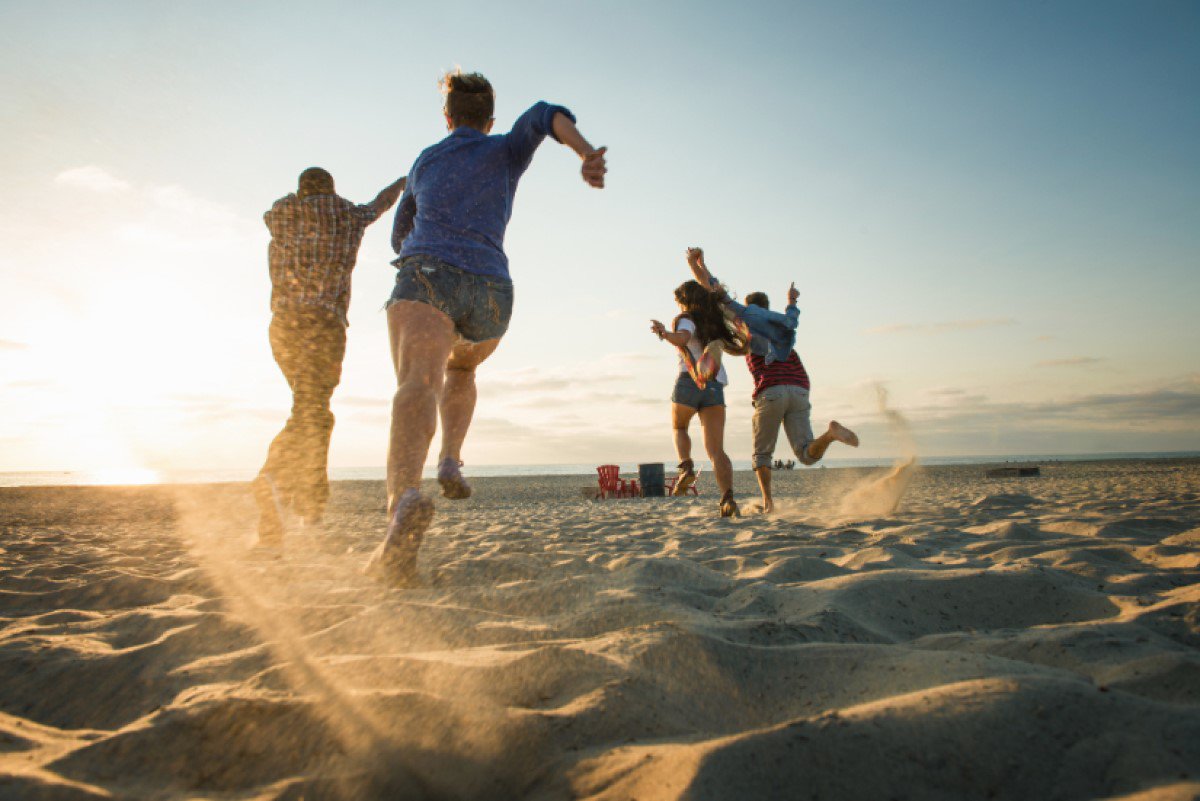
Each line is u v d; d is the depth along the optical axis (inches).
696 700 46.7
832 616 65.7
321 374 129.3
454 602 79.4
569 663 49.6
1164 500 225.0
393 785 36.5
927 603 73.0
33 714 51.6
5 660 59.6
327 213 128.6
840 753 34.5
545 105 95.0
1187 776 31.4
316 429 128.7
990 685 40.0
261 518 125.7
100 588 96.8
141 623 73.5
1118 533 132.5
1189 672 45.1
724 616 70.6
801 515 205.2
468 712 41.6
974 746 34.9
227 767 37.8
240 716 41.0
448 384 108.3
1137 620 61.6
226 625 68.3
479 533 188.7
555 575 99.3
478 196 95.2
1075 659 51.1
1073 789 32.5
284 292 127.6
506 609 77.5
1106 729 36.1
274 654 59.4
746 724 44.6
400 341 89.5
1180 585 79.8
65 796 32.6
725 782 32.8
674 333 199.8
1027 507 213.8
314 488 129.0
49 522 325.4
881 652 51.2
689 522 205.9
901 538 134.6
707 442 211.0
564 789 35.6
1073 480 521.3
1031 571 79.2
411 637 63.2
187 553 146.3
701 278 211.8
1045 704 38.0
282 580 96.7
